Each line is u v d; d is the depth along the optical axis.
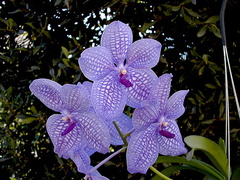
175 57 0.71
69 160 0.71
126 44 0.30
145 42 0.30
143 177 0.68
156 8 0.68
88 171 0.31
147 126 0.30
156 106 0.29
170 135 0.30
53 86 0.29
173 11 0.66
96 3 0.70
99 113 0.29
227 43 0.72
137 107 0.31
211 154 0.44
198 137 0.45
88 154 0.32
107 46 0.30
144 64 0.31
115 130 0.32
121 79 0.30
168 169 0.47
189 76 0.69
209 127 0.70
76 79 0.67
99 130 0.29
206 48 0.70
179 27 0.68
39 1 0.72
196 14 0.62
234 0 0.70
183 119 0.70
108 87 0.30
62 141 0.30
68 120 0.30
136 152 0.30
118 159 0.72
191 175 0.71
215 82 0.68
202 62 0.66
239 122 0.70
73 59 0.67
